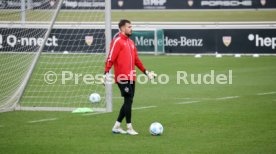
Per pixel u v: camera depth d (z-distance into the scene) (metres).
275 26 84.44
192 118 42.88
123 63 36.97
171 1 133.38
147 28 89.81
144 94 55.28
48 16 69.75
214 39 87.12
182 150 33.03
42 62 76.44
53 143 35.16
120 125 40.94
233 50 86.44
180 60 81.62
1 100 48.88
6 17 64.50
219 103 49.50
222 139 35.78
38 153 32.75
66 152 32.91
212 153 32.31
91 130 38.94
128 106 37.31
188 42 88.50
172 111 46.00
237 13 127.25
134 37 90.56
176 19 122.69
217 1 130.62
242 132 37.75
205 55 87.12
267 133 37.34
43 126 40.44
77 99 52.09
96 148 33.75
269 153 32.25
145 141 35.47
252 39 85.56
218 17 123.50
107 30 44.44
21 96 48.28
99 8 66.75
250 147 33.59
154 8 133.38
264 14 124.25
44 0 58.06
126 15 128.75
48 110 47.38
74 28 81.12
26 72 51.59
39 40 76.69
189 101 50.88
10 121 42.53
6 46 77.94
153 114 44.81
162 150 33.09
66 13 74.75
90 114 45.12
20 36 77.50
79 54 82.50
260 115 43.66
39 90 56.97
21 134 37.84
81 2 70.00
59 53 83.44
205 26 87.50
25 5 57.81
